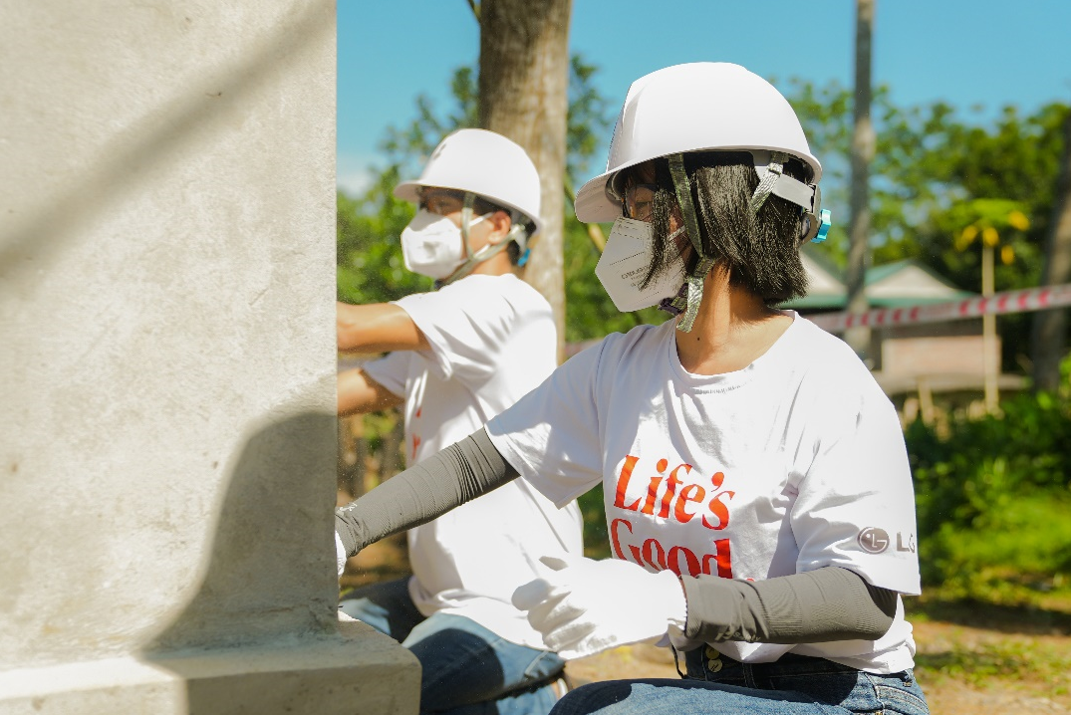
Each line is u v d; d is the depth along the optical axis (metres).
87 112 1.46
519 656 2.61
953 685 5.05
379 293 7.42
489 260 3.04
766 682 1.79
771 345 1.80
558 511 2.76
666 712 1.67
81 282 1.46
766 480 1.71
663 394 1.84
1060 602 7.12
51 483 1.45
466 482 2.08
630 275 1.91
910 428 9.78
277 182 1.57
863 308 14.27
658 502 1.80
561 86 4.11
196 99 1.52
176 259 1.51
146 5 1.49
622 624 1.48
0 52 1.41
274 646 1.58
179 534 1.53
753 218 1.76
